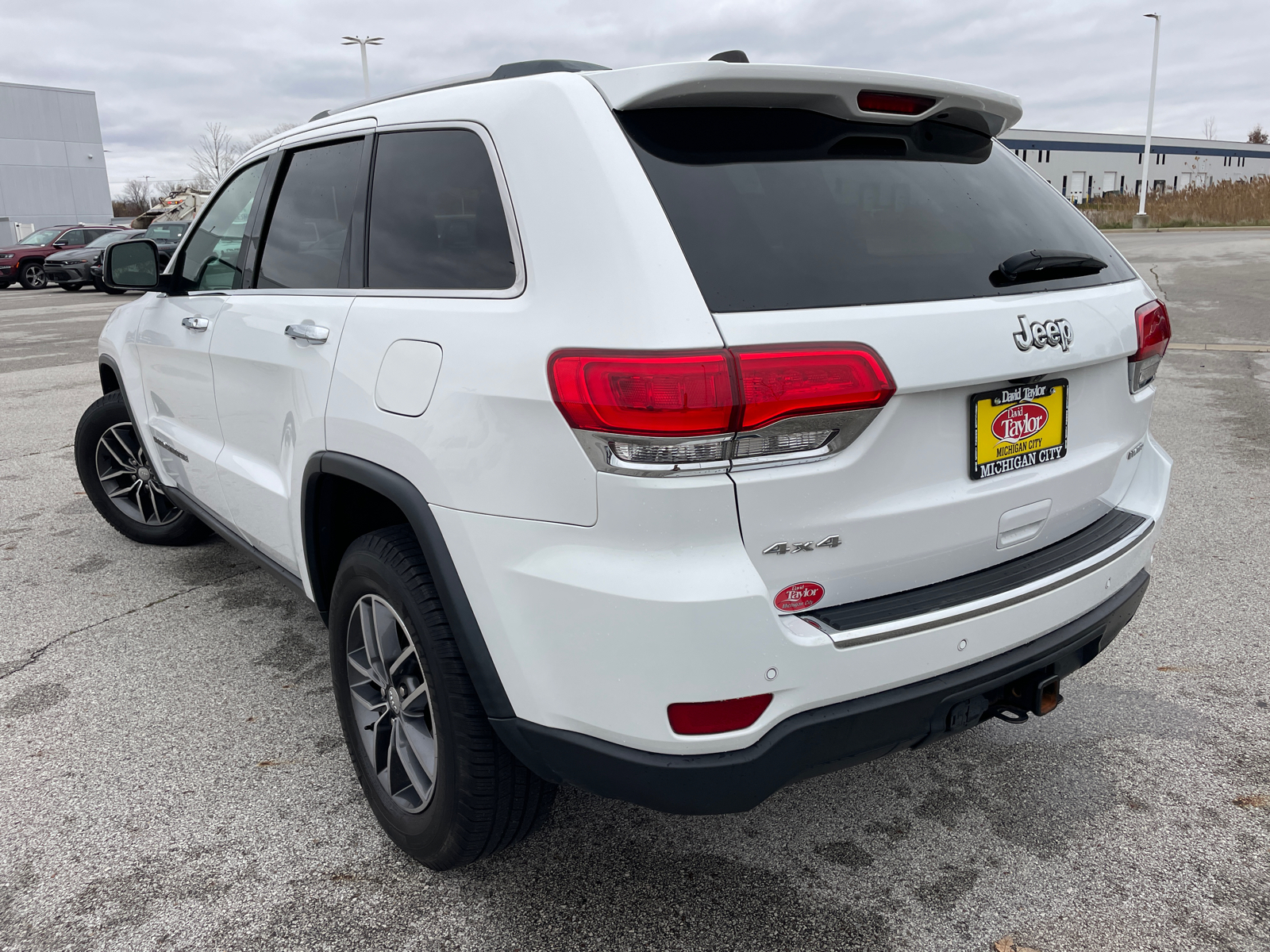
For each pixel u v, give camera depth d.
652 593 1.59
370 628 2.28
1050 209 2.29
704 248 1.65
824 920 2.08
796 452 1.63
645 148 1.74
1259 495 4.88
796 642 1.65
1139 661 3.21
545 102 1.86
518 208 1.85
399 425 1.99
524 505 1.73
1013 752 2.73
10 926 2.08
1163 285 14.98
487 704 1.87
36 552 4.47
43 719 2.96
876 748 1.84
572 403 1.62
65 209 48.00
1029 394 1.96
